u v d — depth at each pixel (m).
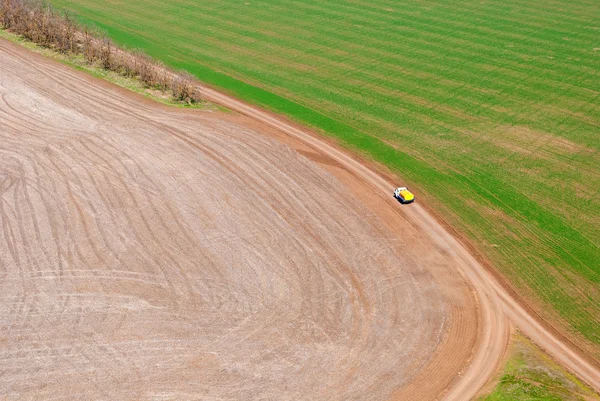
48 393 34.25
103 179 50.44
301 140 57.44
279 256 44.09
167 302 40.22
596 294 42.44
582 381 36.44
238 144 55.97
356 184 52.00
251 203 48.81
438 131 60.09
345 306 40.56
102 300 40.12
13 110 58.72
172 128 57.66
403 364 36.88
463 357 37.62
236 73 69.50
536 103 65.88
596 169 55.12
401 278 43.09
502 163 55.59
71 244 44.22
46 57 68.50
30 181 49.81
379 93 66.62
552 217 49.19
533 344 38.94
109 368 35.84
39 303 39.69
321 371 36.16
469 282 43.22
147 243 44.62
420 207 49.91
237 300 40.59
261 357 36.91
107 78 65.38
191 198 48.94
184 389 34.78
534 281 43.44
